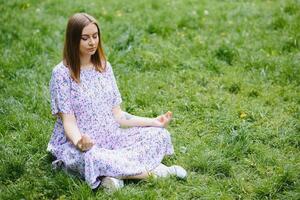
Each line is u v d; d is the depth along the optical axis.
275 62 6.04
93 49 3.84
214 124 4.89
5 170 4.06
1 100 5.29
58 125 4.06
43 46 6.61
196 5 8.38
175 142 4.59
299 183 3.90
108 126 4.06
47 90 5.45
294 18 7.36
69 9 8.17
